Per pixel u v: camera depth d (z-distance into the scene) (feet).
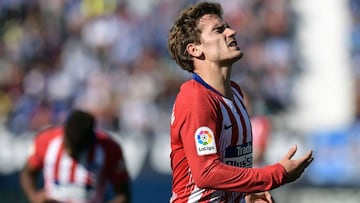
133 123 166.09
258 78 171.32
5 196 147.43
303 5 189.26
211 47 48.26
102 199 86.28
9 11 208.95
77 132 82.64
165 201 139.33
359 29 185.06
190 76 177.27
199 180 45.98
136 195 140.26
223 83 48.62
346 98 176.04
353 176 138.10
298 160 46.01
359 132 139.95
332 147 140.15
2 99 184.24
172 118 48.37
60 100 179.63
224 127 47.75
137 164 143.02
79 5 202.18
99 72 182.60
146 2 197.88
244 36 182.09
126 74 179.11
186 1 195.83
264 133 97.04
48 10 205.05
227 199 49.14
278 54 178.70
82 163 84.58
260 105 163.84
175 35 49.67
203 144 45.96
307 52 183.42
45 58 193.36
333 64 181.27
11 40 201.05
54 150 85.20
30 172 86.58
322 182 138.10
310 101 175.22
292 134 142.10
